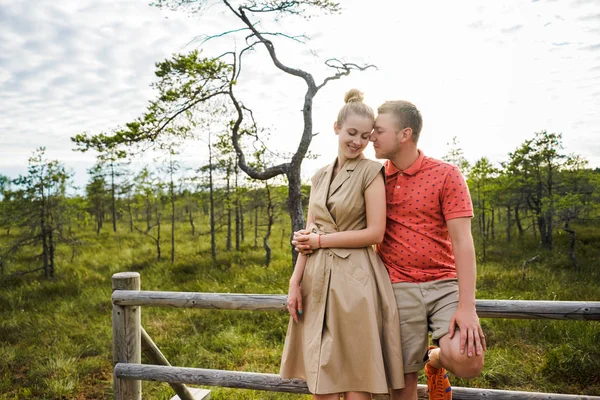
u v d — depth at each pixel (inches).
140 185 561.3
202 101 406.3
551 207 511.2
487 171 574.9
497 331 232.7
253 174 395.2
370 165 76.5
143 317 288.0
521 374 187.5
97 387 200.2
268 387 101.1
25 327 290.0
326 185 80.7
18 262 546.0
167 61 386.6
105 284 414.6
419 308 76.7
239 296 103.4
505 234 730.8
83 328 281.9
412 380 79.6
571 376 185.8
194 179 557.6
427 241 77.0
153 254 595.5
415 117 75.5
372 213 74.9
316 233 80.3
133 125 391.2
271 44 397.7
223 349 230.5
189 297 106.4
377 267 77.9
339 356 76.0
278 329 251.9
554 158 565.0
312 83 389.1
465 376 70.7
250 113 427.8
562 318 83.0
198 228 908.6
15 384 204.7
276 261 493.7
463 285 70.3
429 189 76.0
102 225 1093.8
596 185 531.5
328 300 77.3
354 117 74.5
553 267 444.1
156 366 110.3
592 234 627.8
